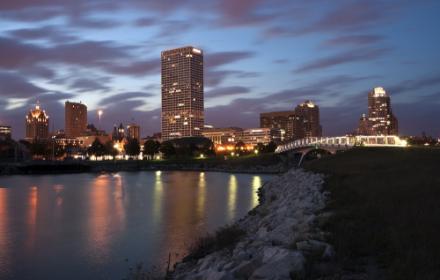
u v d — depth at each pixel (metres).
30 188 104.06
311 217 23.69
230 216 51.72
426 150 74.94
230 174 184.25
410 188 30.62
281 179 83.94
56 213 57.50
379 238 18.00
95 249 35.28
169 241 37.53
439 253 15.06
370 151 85.38
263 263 16.16
